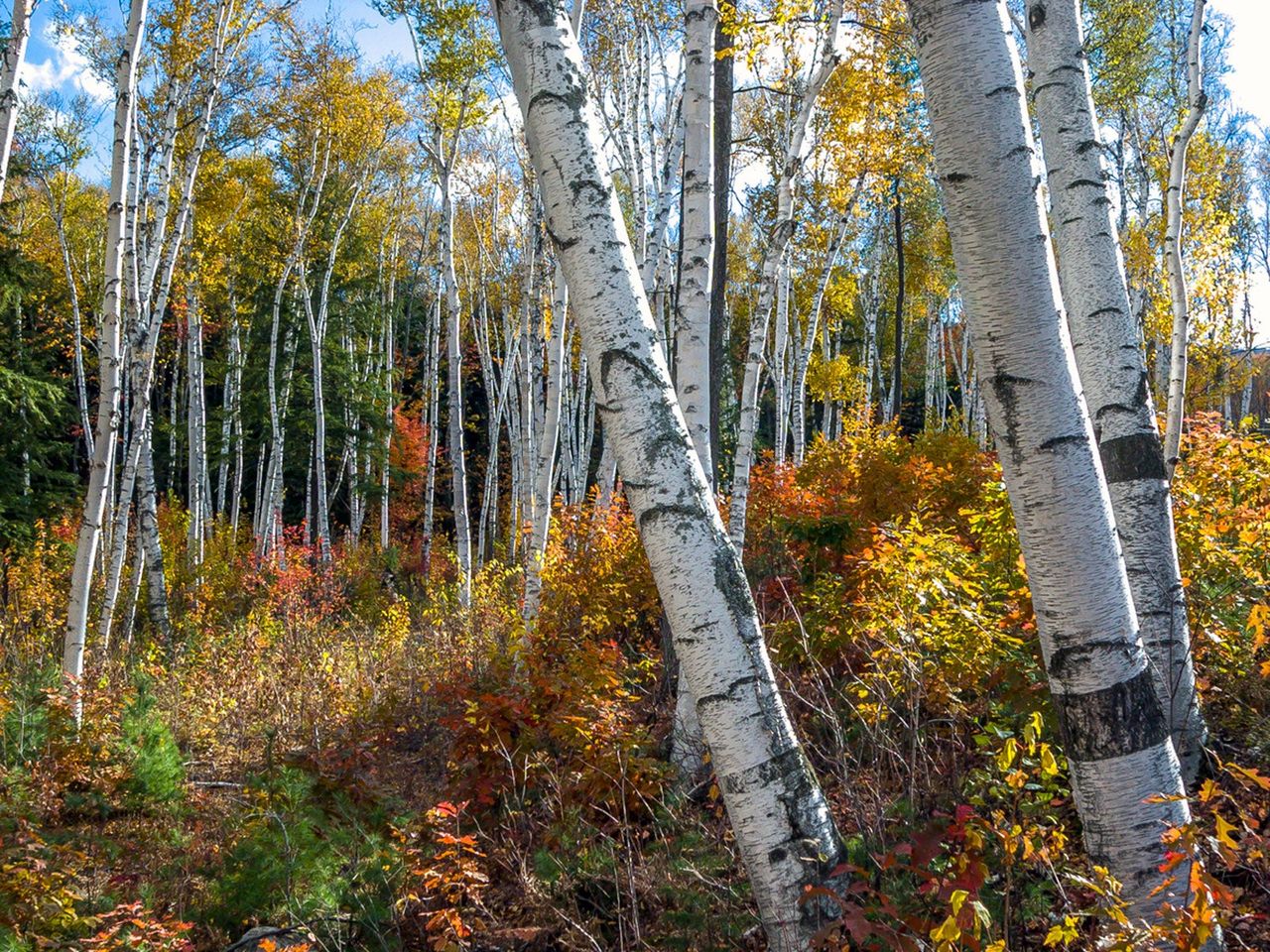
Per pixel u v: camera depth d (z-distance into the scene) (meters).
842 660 5.52
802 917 2.79
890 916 2.85
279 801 5.53
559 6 3.04
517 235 19.95
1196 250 12.41
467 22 12.61
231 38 12.41
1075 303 4.13
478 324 26.31
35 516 16.69
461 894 4.17
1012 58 2.56
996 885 3.22
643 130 13.59
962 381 24.89
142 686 8.20
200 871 5.23
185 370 30.78
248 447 27.38
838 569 7.52
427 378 27.52
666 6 12.40
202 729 8.51
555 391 9.95
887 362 31.19
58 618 14.17
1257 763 3.94
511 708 5.38
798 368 18.73
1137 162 15.46
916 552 4.25
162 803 6.50
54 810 6.14
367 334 28.02
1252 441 5.51
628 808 4.78
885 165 12.18
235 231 18.56
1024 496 2.62
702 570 2.90
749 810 2.86
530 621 8.54
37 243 21.66
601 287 2.95
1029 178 2.54
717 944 3.45
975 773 3.46
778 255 7.96
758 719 2.88
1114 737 2.57
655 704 6.61
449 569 21.17
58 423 18.53
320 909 4.38
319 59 17.83
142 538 13.54
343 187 22.22
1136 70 14.09
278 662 11.00
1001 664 4.01
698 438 5.91
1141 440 3.97
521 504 15.64
